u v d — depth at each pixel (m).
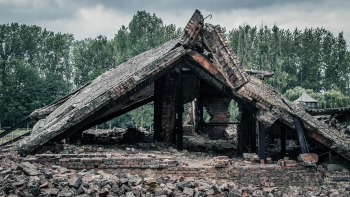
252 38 64.00
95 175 9.55
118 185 8.77
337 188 12.14
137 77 12.88
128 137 17.73
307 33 70.88
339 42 70.50
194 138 20.88
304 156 12.54
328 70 68.81
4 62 59.28
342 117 21.64
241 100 13.34
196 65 13.47
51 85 51.97
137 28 52.72
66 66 66.69
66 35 71.88
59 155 11.65
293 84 65.31
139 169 11.69
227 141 20.14
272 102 13.09
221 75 13.30
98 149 14.17
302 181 12.46
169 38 56.34
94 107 12.73
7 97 47.84
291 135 20.38
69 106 14.64
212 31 12.54
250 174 12.19
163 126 17.19
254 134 15.48
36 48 64.56
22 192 7.89
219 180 11.89
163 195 8.60
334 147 12.86
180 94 15.79
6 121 48.03
